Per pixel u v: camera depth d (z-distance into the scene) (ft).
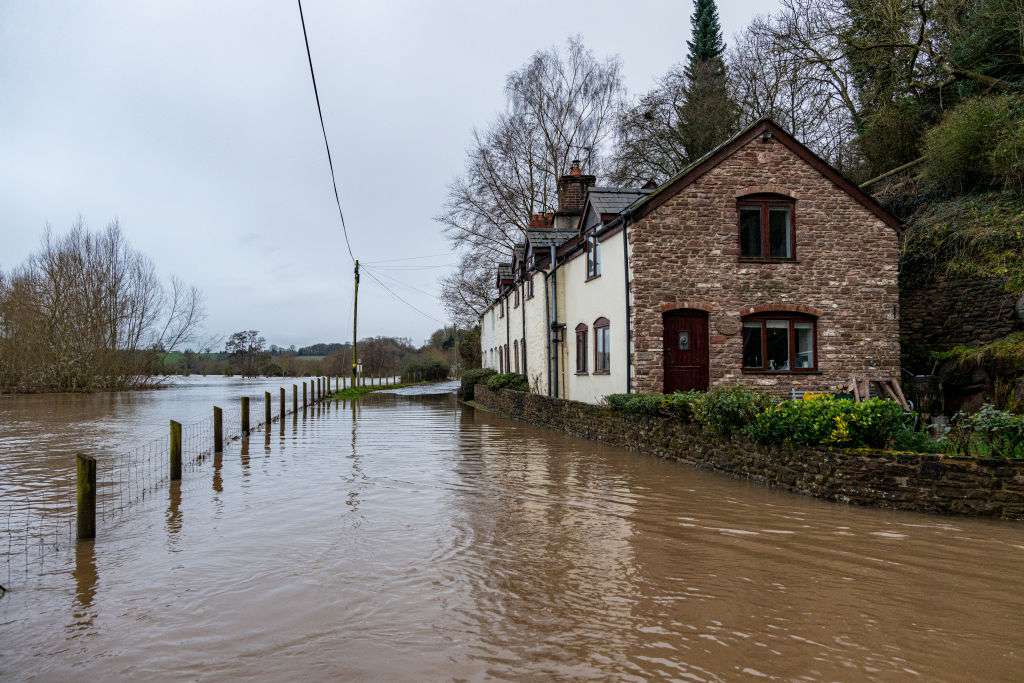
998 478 26.61
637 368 50.72
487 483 35.50
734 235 52.01
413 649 15.47
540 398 67.62
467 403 107.04
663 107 115.44
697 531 25.43
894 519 26.76
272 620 17.28
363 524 27.04
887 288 53.31
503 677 14.08
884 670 14.34
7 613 18.01
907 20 69.56
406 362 235.81
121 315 154.61
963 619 17.04
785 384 51.88
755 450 34.76
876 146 75.77
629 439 47.62
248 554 23.11
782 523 26.37
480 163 121.90
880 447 30.78
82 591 19.67
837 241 53.01
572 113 119.24
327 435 60.39
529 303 85.05
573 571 20.95
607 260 57.21
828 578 20.13
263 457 46.37
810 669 14.39
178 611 17.98
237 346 282.56
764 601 18.33
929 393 49.85
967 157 57.67
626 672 14.29
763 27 92.63
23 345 139.85
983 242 53.62
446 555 22.68
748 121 107.76
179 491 34.40
